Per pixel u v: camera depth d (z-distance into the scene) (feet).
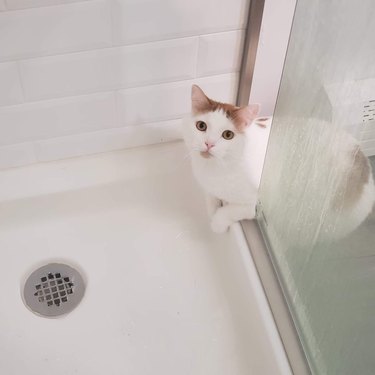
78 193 3.59
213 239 3.62
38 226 3.63
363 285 2.48
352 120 2.39
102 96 3.25
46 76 3.03
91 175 3.57
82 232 3.63
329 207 2.63
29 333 3.20
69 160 3.59
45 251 3.54
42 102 3.17
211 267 3.50
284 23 3.12
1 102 3.09
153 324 3.24
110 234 3.63
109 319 3.26
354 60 2.25
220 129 3.02
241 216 3.37
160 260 3.53
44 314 3.32
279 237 3.14
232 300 3.32
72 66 3.03
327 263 2.69
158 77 3.25
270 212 3.24
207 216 3.70
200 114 3.07
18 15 2.72
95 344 3.15
